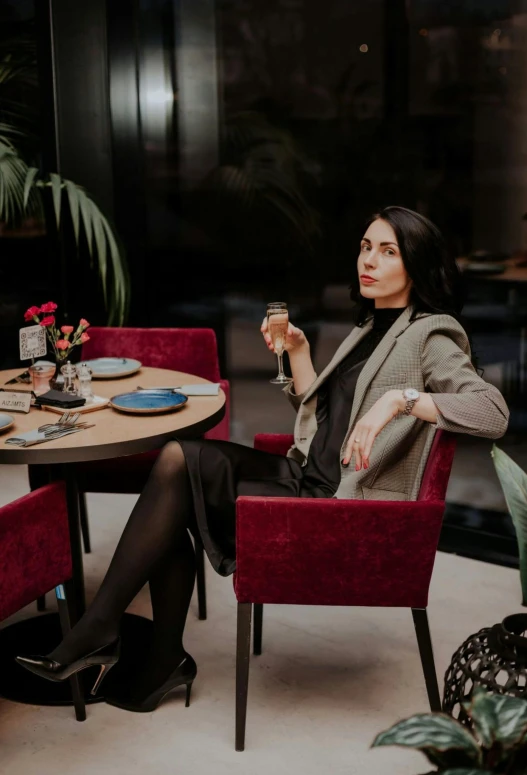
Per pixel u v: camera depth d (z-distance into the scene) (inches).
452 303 83.4
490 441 132.9
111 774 75.8
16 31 148.1
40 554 76.5
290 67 136.7
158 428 83.7
